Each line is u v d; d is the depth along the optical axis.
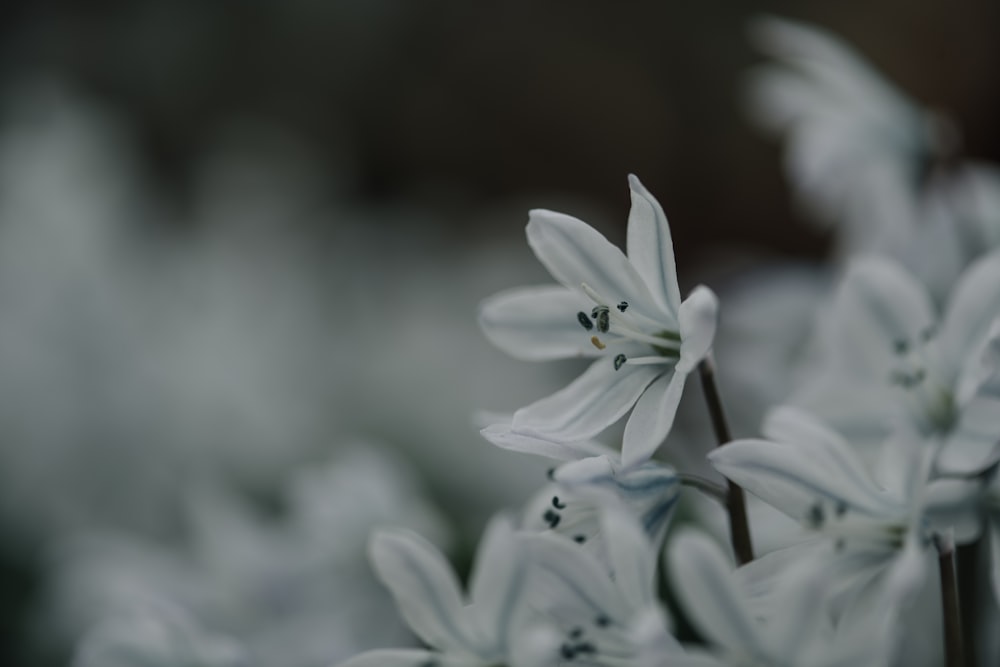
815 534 0.26
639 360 0.26
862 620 0.25
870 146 0.38
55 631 0.43
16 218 0.59
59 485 0.54
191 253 0.63
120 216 0.63
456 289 0.68
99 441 0.55
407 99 1.27
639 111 1.28
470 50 1.30
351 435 0.57
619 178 1.28
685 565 0.24
